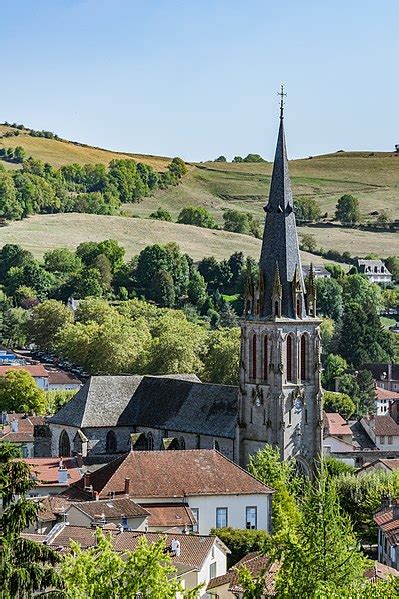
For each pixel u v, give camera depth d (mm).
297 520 135000
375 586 114812
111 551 113500
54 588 102688
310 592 111062
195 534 188125
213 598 163375
